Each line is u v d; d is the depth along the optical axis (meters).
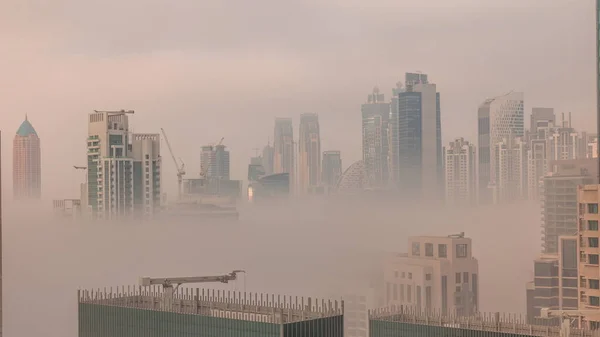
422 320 191.50
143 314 183.88
